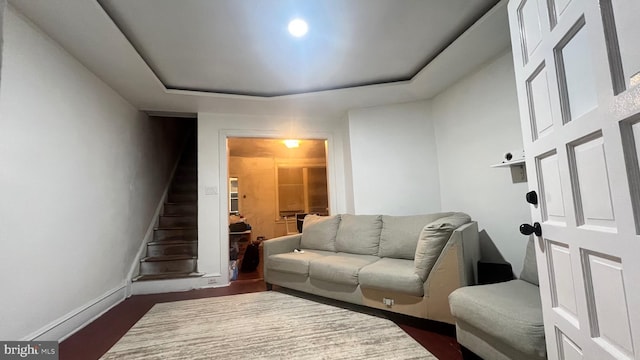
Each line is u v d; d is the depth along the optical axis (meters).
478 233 2.51
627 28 0.63
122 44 2.08
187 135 6.05
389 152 3.49
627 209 0.66
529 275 1.77
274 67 2.62
